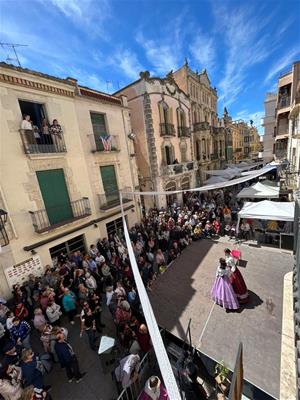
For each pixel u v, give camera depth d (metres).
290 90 17.11
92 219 9.96
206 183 19.09
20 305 5.78
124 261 8.43
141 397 3.88
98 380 4.61
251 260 8.77
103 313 6.73
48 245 8.02
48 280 6.96
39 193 7.81
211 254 9.72
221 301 6.24
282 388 3.99
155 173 15.10
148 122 14.39
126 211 11.85
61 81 8.38
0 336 5.18
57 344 4.41
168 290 7.46
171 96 16.27
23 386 3.84
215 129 25.34
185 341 5.01
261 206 9.86
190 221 11.79
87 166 9.74
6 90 6.83
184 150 18.86
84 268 7.50
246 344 5.04
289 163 14.46
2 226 6.70
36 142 7.61
